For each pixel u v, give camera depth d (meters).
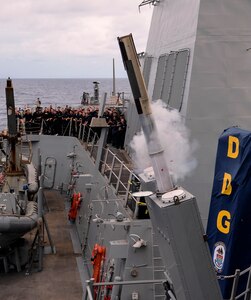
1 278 11.58
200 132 8.19
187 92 8.23
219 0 8.23
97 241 11.02
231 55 8.23
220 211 5.14
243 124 8.25
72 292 10.68
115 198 9.62
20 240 12.96
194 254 4.18
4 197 12.51
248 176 4.84
